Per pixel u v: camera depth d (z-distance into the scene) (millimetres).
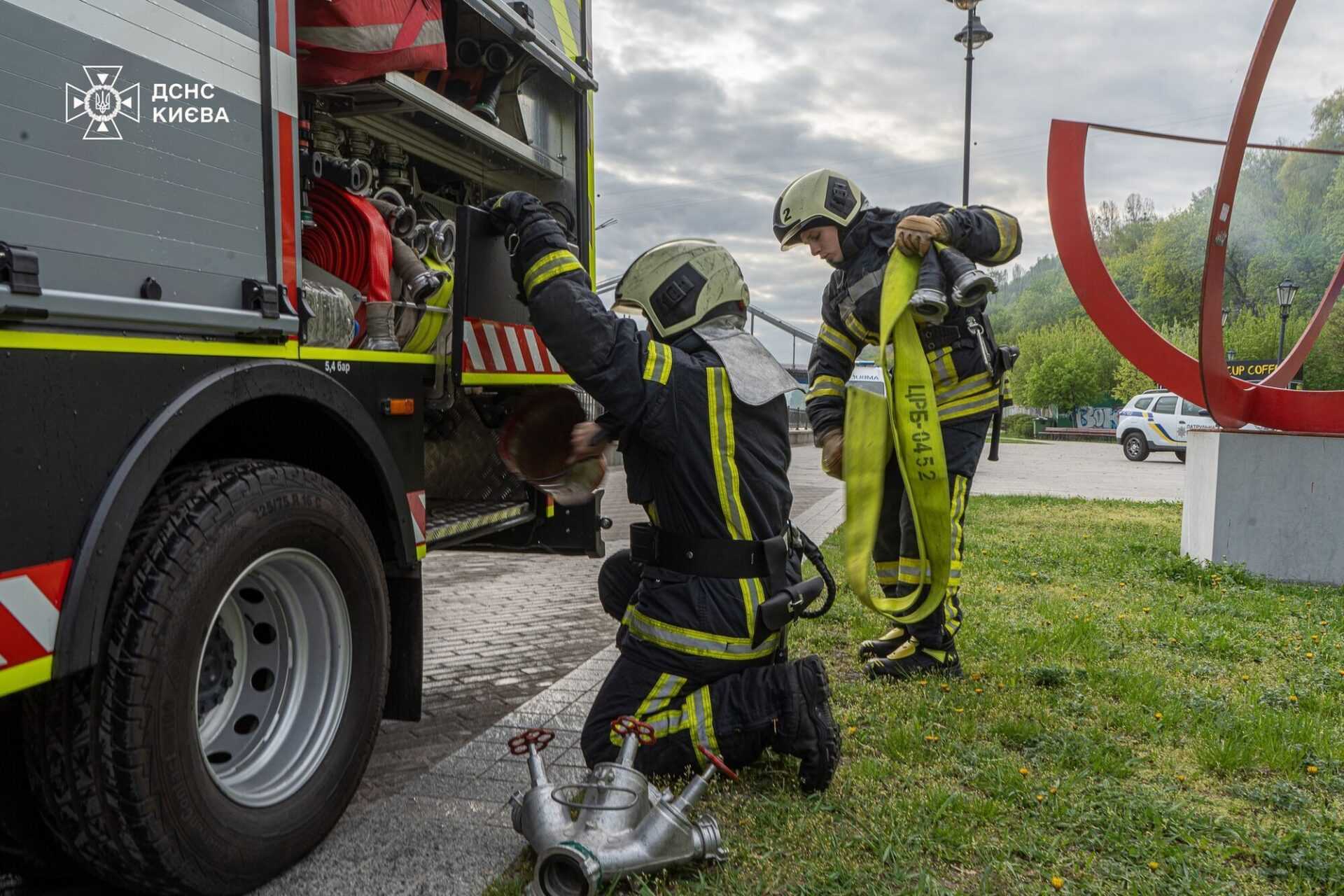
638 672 2566
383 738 3318
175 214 1929
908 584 4023
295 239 2324
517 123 3861
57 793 1852
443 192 4230
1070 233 7199
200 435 2418
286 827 2199
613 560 2969
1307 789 2906
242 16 2141
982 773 2871
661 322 2654
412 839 2451
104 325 1760
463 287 2963
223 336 2068
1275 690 3834
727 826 2520
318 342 2455
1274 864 2381
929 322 3709
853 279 3910
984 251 3656
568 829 2166
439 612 5406
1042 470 20672
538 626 5082
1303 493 6484
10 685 1577
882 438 3408
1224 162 5961
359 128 3408
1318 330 8203
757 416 2592
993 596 5648
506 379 3568
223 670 2307
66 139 1678
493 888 2178
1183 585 6266
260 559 2117
